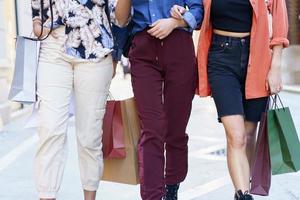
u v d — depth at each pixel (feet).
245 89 24.76
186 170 26.73
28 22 73.46
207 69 25.18
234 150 23.95
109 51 23.88
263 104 25.55
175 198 26.78
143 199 24.31
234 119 24.02
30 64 23.57
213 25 25.02
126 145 25.84
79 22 23.40
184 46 24.59
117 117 25.89
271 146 24.80
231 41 24.50
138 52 24.64
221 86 24.36
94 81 23.86
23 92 23.36
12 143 50.57
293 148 24.68
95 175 24.99
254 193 25.17
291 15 111.34
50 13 23.38
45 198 23.68
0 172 38.45
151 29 23.91
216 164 41.27
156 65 24.61
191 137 53.93
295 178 35.86
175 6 23.95
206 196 32.17
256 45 24.30
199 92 25.39
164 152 24.84
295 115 69.00
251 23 24.43
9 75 65.10
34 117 23.94
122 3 23.59
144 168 24.21
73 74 24.03
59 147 23.80
